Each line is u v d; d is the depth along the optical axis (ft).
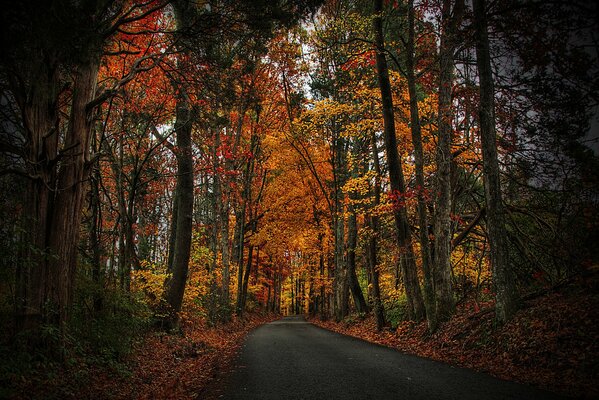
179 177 45.32
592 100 30.83
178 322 43.50
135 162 41.65
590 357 20.67
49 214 23.70
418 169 44.34
